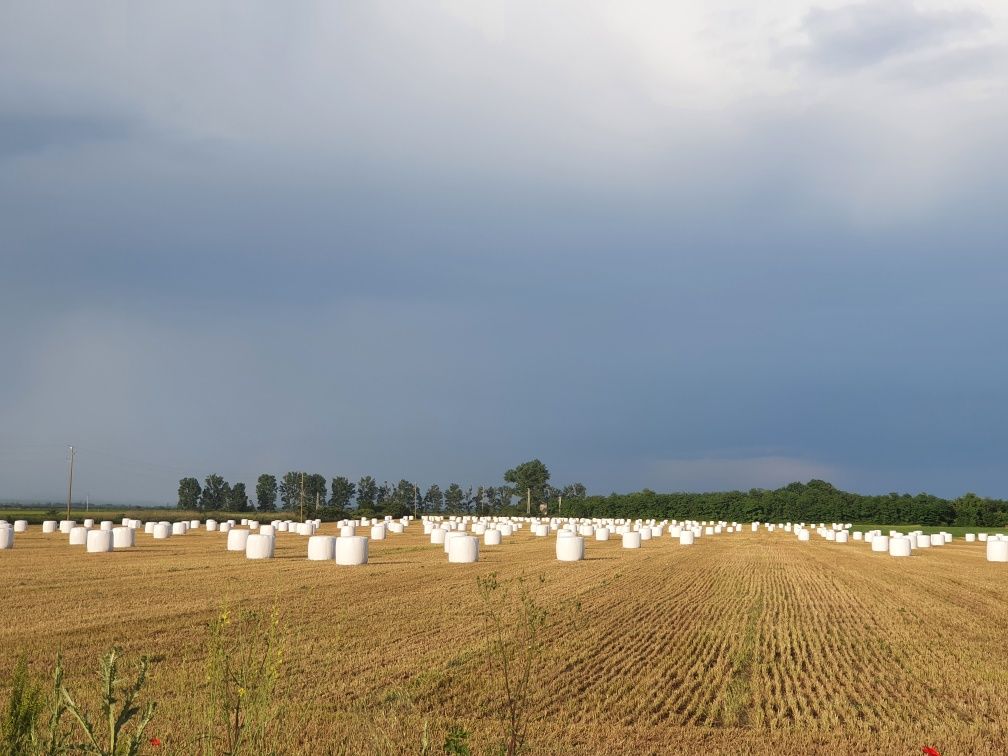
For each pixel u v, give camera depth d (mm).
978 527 131500
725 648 20547
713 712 14672
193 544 57875
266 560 43312
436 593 28578
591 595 30078
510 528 83625
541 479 187875
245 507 191500
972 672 18062
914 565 50031
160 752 10125
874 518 138250
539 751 11891
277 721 12422
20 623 21234
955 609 28672
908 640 21984
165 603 25031
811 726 13875
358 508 149125
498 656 17938
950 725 14008
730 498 146000
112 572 35188
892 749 12727
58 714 6613
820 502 141250
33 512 143125
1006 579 41031
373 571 36969
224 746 9477
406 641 19375
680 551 60219
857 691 16516
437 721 13102
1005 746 12969
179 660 16641
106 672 6828
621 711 14445
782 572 42469
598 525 107750
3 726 6301
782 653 20062
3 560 42062
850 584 36719
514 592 30219
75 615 22594
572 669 17344
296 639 19203
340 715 13109
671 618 25031
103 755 6520
